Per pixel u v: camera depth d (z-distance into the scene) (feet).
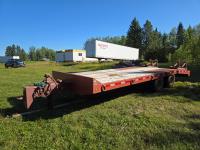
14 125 21.36
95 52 138.10
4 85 43.16
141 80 31.48
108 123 21.95
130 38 313.94
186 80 49.52
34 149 17.04
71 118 22.99
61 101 29.63
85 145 17.61
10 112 25.38
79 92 24.56
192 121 22.76
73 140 18.38
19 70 90.58
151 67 50.34
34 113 24.82
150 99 30.58
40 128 20.71
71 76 25.59
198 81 47.83
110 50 148.66
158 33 362.33
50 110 25.81
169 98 31.17
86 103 28.84
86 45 143.54
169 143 18.07
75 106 27.50
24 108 26.63
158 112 25.22
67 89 25.27
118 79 28.04
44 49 548.31
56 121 22.30
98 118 23.16
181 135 19.49
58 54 209.56
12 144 17.70
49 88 23.97
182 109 26.43
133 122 22.11
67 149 17.12
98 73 35.53
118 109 26.12
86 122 22.06
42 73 73.36
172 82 39.78
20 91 36.76
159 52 170.81
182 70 43.45
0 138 18.66
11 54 538.88
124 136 19.19
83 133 19.63
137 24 313.32
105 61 155.02
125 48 164.55
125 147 17.43
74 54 198.29
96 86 23.61
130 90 34.81
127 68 47.14
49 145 17.62
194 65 90.07
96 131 20.10
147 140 18.62
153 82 35.14
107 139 18.61
